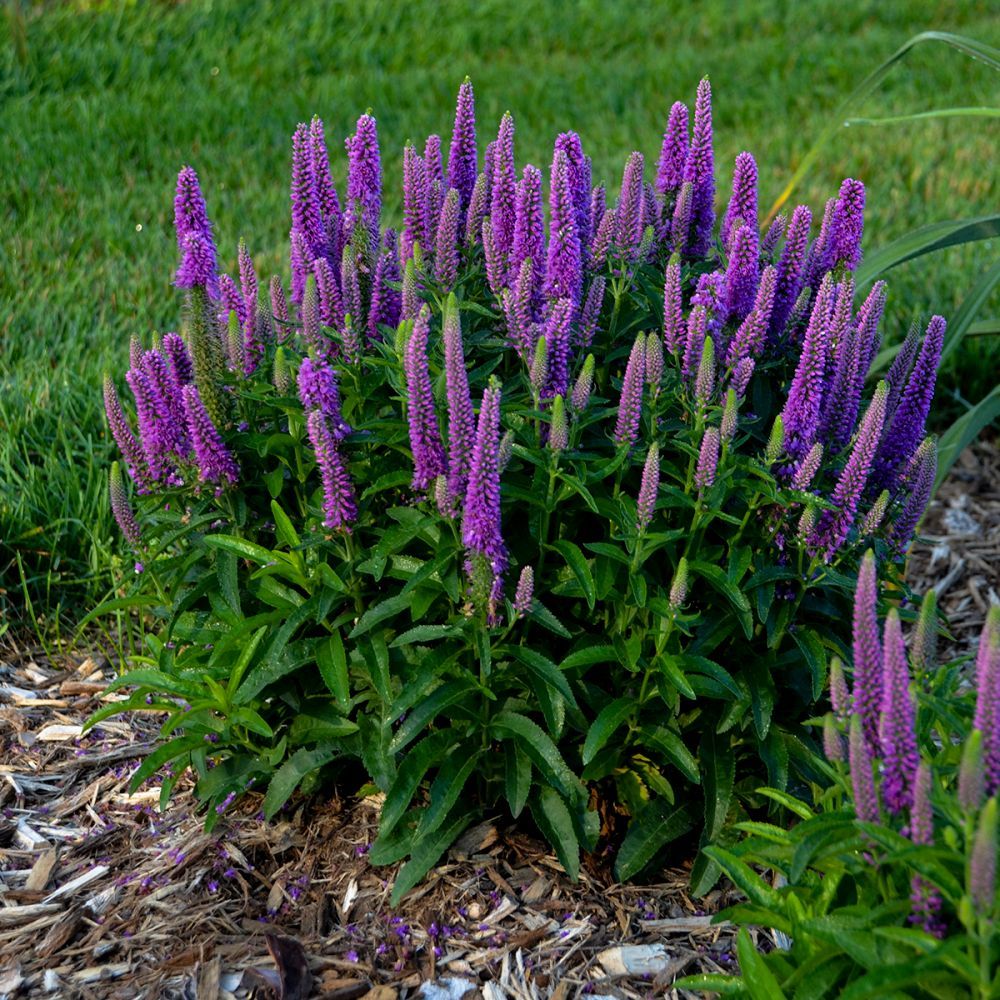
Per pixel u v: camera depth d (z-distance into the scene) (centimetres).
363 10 509
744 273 149
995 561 211
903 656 121
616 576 146
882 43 499
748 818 153
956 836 121
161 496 150
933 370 148
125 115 373
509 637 148
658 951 147
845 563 149
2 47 420
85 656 187
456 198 150
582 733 150
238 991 142
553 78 447
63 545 195
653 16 550
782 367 154
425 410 136
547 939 148
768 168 361
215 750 157
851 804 130
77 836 161
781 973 132
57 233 289
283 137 371
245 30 474
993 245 285
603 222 151
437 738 147
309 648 147
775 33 546
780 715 153
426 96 419
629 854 149
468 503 135
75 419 208
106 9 475
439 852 148
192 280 149
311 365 139
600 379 154
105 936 149
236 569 147
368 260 153
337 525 142
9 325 242
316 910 150
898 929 121
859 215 153
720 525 149
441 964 145
